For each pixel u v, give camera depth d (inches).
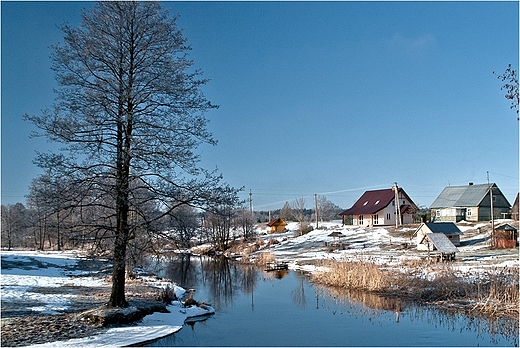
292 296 951.6
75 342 490.9
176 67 610.9
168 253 660.1
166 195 604.7
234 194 634.8
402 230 2162.9
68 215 587.5
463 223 2192.4
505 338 573.9
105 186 585.3
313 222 3622.0
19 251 2025.1
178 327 598.2
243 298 939.3
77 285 922.1
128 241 597.3
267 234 3036.4
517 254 1343.5
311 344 561.9
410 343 563.8
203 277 1352.1
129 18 607.8
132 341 518.6
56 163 551.5
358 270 1053.2
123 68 598.9
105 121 591.5
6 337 494.6
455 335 593.9
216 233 2399.1
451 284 849.5
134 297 764.6
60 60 582.6
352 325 663.1
